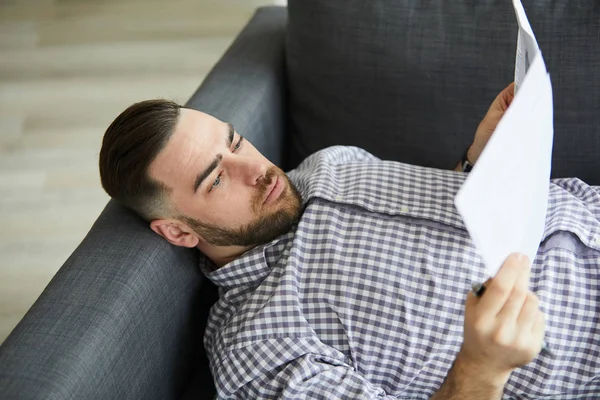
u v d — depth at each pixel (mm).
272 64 1504
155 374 1089
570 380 1072
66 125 2471
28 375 878
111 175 1112
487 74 1327
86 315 963
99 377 933
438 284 1076
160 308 1084
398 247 1107
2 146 2406
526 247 898
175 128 1101
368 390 1016
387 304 1078
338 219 1153
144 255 1075
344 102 1421
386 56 1360
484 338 799
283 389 1034
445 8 1335
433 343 1064
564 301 1067
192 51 2781
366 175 1201
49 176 2268
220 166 1115
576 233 1095
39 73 2742
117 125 1111
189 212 1116
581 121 1304
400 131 1406
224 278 1179
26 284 1919
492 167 688
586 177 1344
